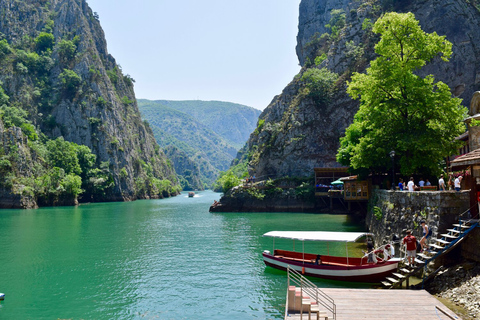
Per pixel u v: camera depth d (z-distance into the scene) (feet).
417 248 79.82
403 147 116.26
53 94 545.03
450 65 318.86
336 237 91.30
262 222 213.66
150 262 112.57
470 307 55.06
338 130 366.22
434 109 120.16
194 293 82.33
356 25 410.93
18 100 508.53
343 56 402.52
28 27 620.90
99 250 132.05
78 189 414.82
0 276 98.17
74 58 592.19
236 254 122.52
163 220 234.58
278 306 73.46
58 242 149.18
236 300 77.25
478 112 116.06
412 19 122.62
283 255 105.91
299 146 367.86
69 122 527.40
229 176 375.04
